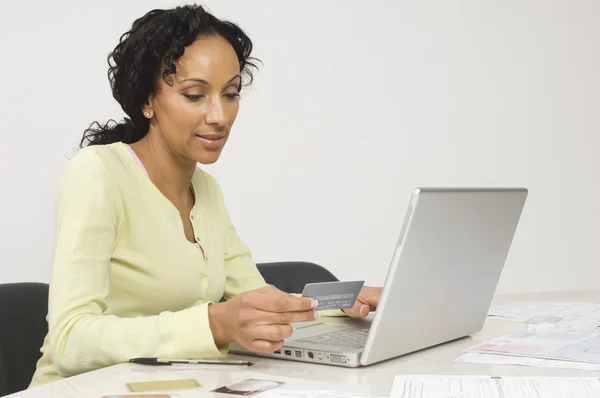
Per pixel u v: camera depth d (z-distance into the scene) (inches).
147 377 42.1
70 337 47.7
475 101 144.2
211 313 46.8
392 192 137.5
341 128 132.3
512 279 148.2
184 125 57.8
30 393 38.5
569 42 152.4
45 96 104.3
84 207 53.0
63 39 105.6
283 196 127.2
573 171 152.9
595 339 51.6
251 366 45.4
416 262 45.0
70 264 50.6
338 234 132.6
